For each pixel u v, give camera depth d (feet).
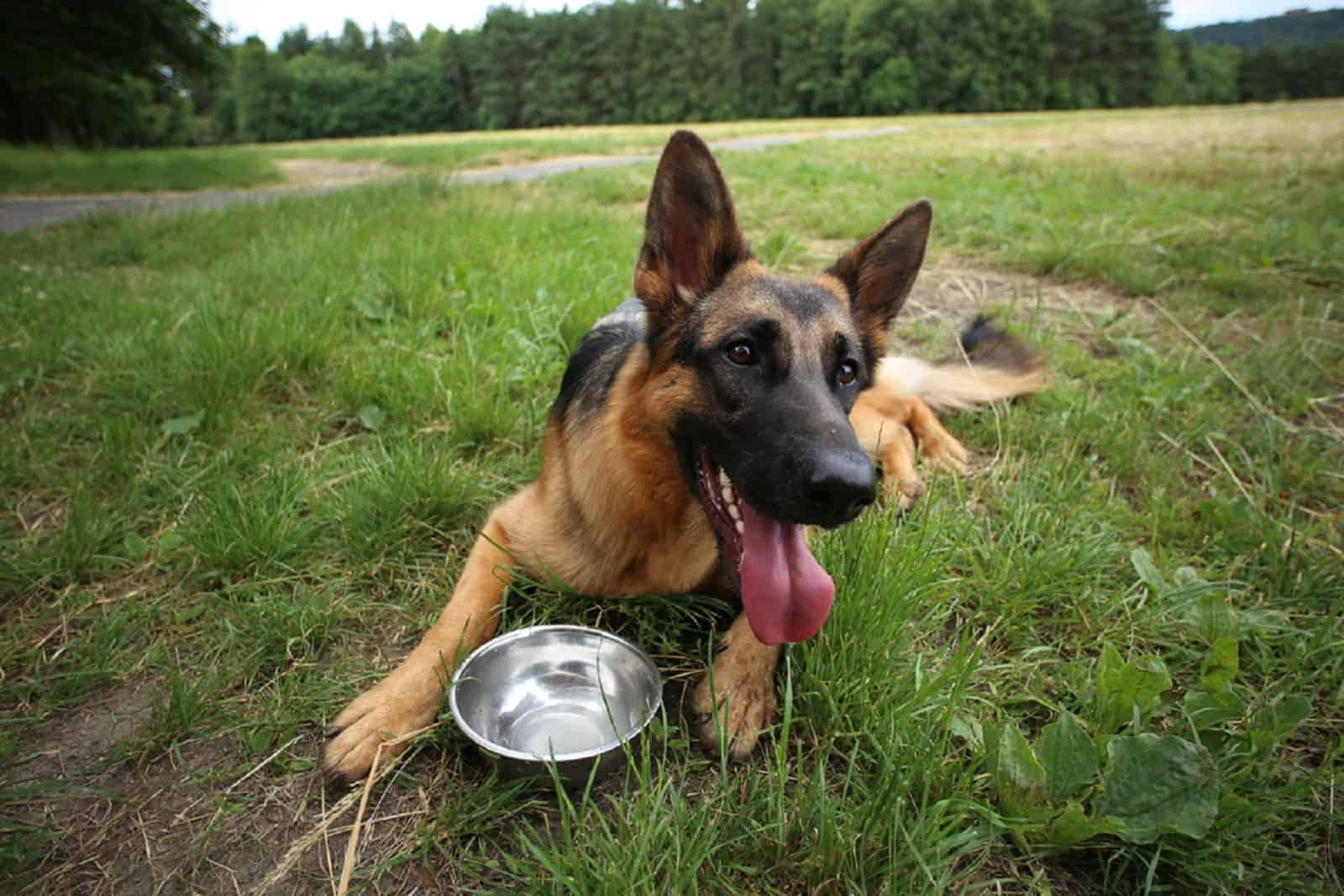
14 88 20.68
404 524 2.63
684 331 2.15
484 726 1.94
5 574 2.37
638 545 2.29
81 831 1.71
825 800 1.63
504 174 12.97
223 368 3.36
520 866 1.58
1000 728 1.85
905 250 2.44
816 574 1.95
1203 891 1.63
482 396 3.34
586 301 4.26
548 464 2.56
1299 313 4.35
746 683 2.04
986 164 11.34
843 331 2.18
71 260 5.97
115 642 2.20
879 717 1.89
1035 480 2.88
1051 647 2.19
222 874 1.64
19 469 2.88
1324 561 2.47
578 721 1.99
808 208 7.63
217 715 1.97
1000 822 1.64
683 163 2.16
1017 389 3.61
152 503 2.78
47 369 3.60
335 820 1.74
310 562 2.53
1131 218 6.52
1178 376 3.62
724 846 1.64
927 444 3.34
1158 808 1.62
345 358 3.63
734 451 1.97
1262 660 2.16
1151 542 2.71
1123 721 1.89
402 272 4.58
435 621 2.31
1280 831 1.75
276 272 4.90
